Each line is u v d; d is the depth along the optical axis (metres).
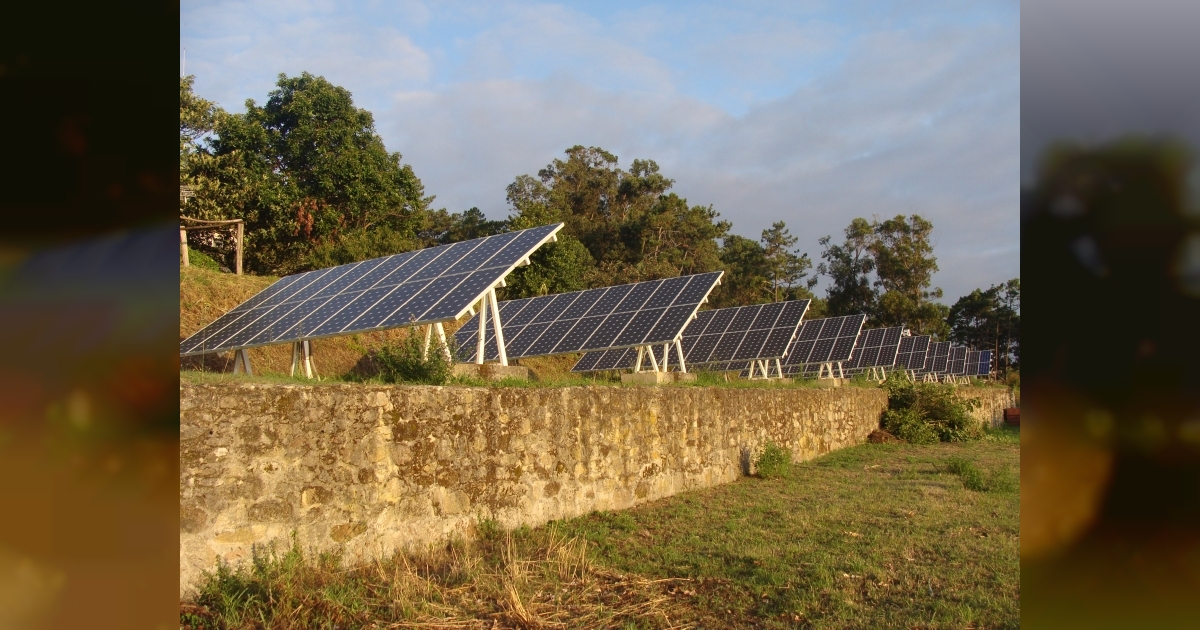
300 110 35.22
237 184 31.39
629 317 20.25
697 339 28.41
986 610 6.38
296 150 34.66
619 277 46.41
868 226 68.94
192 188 29.48
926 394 23.03
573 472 10.34
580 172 62.22
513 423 9.54
